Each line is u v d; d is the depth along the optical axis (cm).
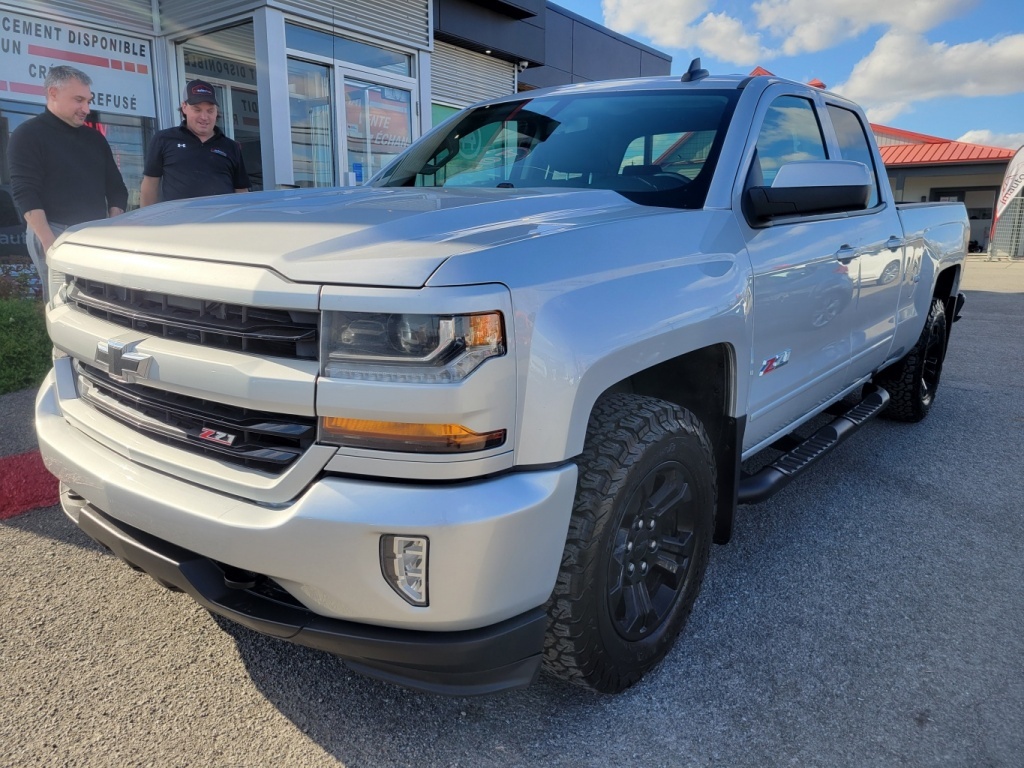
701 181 254
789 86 316
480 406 158
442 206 206
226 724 204
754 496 273
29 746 193
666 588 229
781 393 285
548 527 171
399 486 159
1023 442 459
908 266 397
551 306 171
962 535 328
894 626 255
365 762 191
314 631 170
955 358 729
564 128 305
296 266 163
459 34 1088
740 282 234
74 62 759
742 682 224
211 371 170
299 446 168
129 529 197
